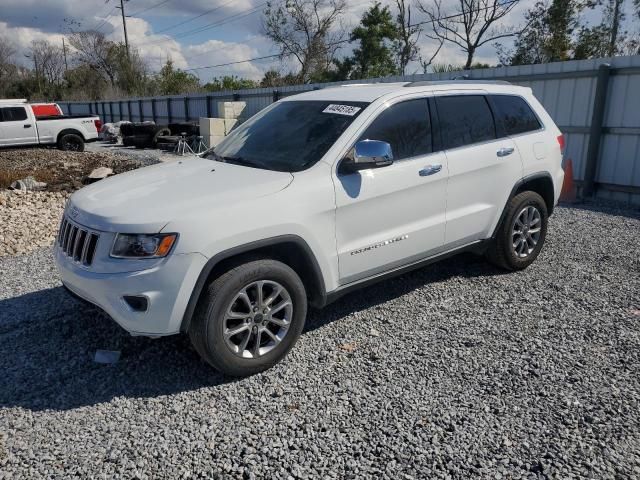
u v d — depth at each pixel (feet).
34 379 11.79
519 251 17.49
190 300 10.69
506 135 16.62
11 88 245.45
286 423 9.99
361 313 14.83
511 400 10.48
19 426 10.09
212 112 82.69
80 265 11.34
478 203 15.72
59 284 17.48
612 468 8.56
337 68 136.05
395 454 9.04
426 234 14.43
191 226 10.55
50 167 50.29
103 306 10.98
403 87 14.66
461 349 12.62
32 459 9.15
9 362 12.53
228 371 11.31
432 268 18.26
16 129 65.00
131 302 10.69
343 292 13.23
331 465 8.84
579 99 31.81
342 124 13.29
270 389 11.18
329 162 12.55
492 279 17.15
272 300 11.74
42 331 14.08
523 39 99.30
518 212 16.81
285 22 138.51
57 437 9.75
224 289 10.89
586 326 13.65
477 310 14.83
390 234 13.64
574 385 10.94
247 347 11.70
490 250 17.12
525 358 12.10
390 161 12.50
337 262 12.71
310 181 12.15
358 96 14.24
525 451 9.02
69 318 14.78
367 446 9.28
